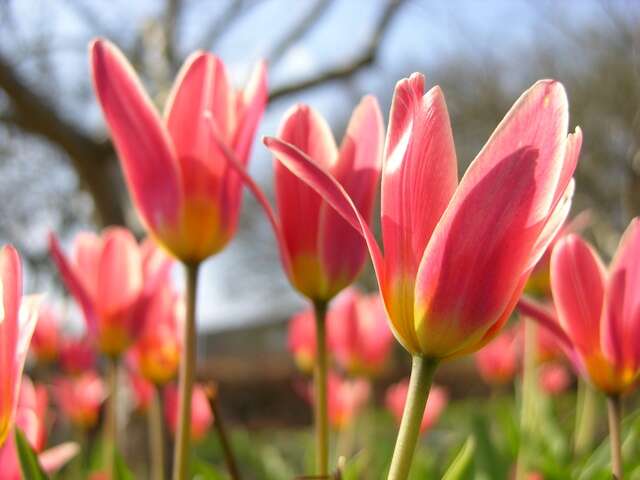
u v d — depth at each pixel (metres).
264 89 0.37
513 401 1.84
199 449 1.63
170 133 0.37
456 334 0.27
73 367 0.99
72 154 1.41
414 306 0.28
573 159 0.27
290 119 0.36
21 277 0.28
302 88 1.86
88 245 0.50
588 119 4.05
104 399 0.94
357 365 0.84
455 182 0.28
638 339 0.35
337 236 0.36
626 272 0.35
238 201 0.38
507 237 0.27
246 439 1.38
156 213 0.37
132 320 0.47
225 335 7.35
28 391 0.38
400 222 0.28
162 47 1.74
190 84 0.37
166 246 0.37
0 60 1.36
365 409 0.96
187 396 0.36
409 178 0.28
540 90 0.26
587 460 0.65
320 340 0.37
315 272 0.36
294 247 0.36
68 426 1.05
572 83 4.28
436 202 0.28
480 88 4.76
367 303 0.85
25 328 0.28
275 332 7.21
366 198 0.36
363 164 0.36
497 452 0.56
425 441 1.16
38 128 1.41
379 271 0.28
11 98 1.38
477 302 0.27
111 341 0.47
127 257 0.47
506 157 0.27
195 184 0.37
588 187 3.90
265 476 1.02
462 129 4.83
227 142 0.37
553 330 0.37
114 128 0.37
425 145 0.28
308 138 0.36
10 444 0.33
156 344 0.55
